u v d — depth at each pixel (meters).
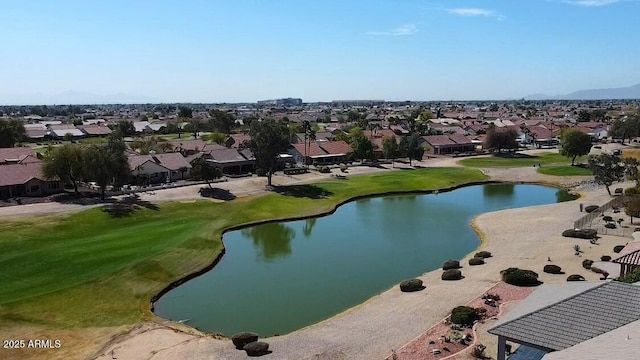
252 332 46.19
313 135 167.25
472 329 41.84
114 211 84.25
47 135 192.00
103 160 90.75
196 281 60.28
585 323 28.62
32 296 50.47
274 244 76.19
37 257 61.28
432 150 180.38
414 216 93.69
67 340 42.62
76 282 54.34
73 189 103.06
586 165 143.88
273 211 93.62
